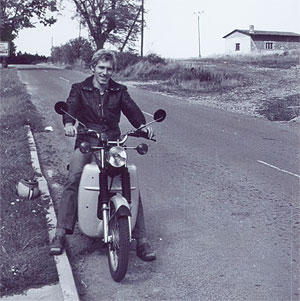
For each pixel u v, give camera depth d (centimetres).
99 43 5238
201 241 559
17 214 575
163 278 468
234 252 529
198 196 734
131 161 962
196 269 487
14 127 1173
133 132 473
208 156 1010
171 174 862
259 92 2236
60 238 486
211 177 843
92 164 478
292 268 489
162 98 2100
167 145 1120
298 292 438
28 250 490
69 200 495
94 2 5119
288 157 1010
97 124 498
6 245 496
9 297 414
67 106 462
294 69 3131
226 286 452
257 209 673
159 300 427
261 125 1443
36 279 438
